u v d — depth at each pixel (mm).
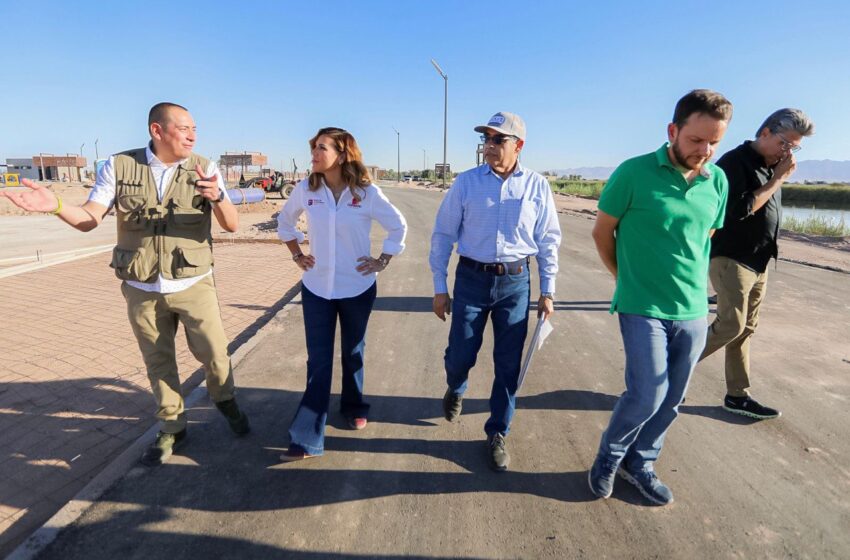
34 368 4258
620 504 2707
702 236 2443
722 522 2572
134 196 2672
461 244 3037
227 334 5383
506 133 2771
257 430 3363
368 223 3135
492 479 2902
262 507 2619
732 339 3406
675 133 2293
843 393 4055
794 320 6004
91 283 7543
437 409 3725
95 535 2395
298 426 2971
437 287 3084
